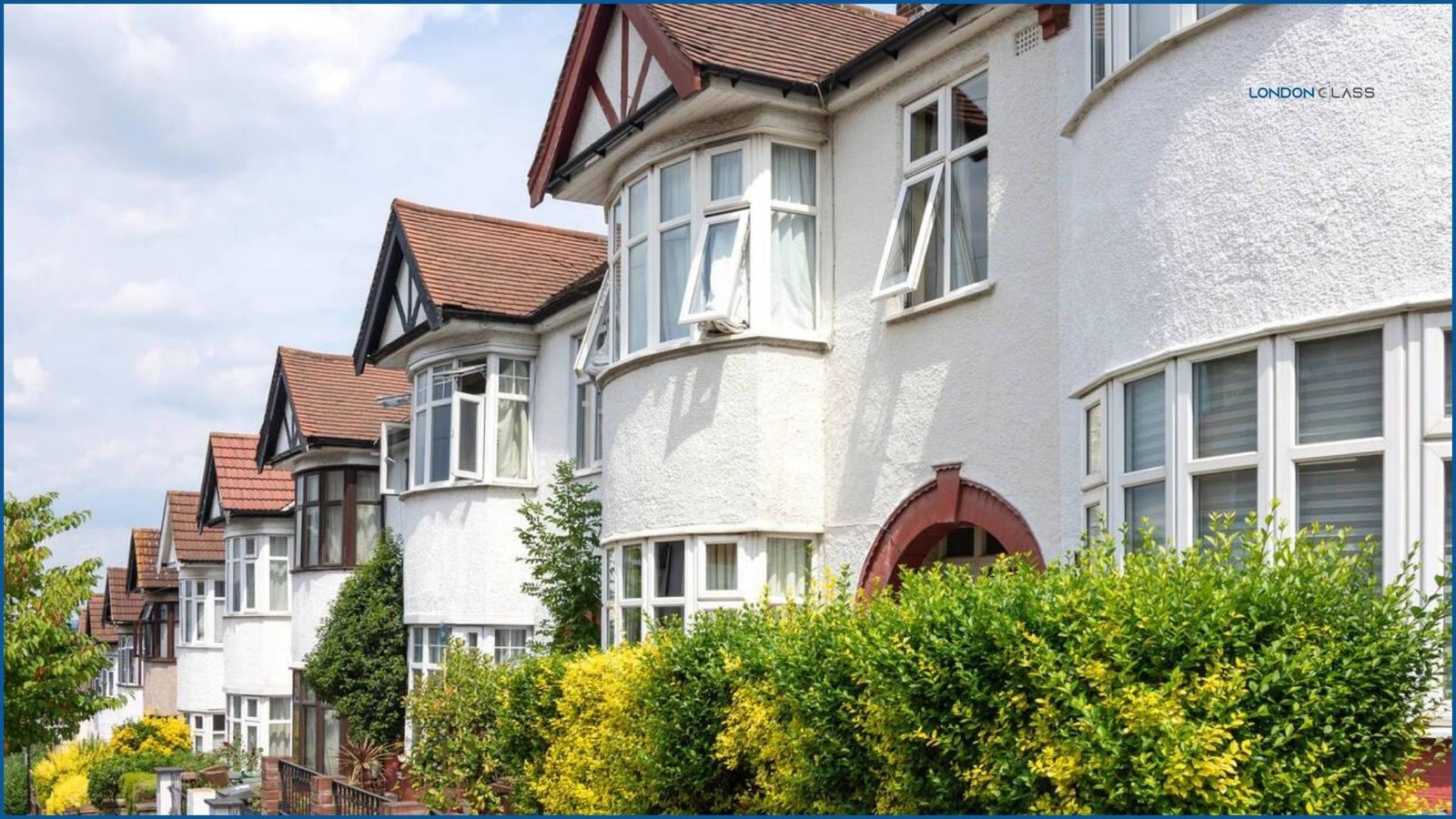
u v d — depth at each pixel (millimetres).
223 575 39594
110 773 33156
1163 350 8508
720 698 10094
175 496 39969
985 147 11969
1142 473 8758
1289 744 6199
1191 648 6242
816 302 13789
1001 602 6961
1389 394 7281
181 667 40094
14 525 17266
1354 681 6180
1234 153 8156
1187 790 6035
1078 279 9672
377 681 23406
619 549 14719
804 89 13461
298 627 28391
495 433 20609
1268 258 7906
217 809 20953
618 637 14594
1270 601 6328
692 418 13836
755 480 13289
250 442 34656
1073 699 6277
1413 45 7363
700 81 13062
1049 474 10898
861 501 13070
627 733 11344
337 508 28125
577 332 19656
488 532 20438
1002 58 11688
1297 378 7762
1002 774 6664
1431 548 7086
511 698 13836
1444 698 6930
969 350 11867
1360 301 7430
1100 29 9930
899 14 15953
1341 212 7566
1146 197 8797
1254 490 7980
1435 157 7227
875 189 13242
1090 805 6270
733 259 13430
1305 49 7828
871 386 13062
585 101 15945
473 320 20359
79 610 17672
